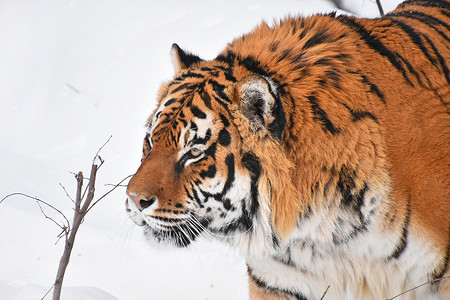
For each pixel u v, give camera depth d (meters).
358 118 7.73
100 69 18.34
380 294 8.31
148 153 8.05
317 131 7.66
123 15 19.94
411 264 7.93
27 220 12.99
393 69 8.09
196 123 7.68
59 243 12.24
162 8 19.61
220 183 7.72
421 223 7.75
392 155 7.76
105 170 15.26
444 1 9.55
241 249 8.31
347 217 7.82
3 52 20.27
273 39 8.27
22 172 15.28
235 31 17.75
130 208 7.98
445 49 8.64
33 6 21.75
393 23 8.62
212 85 7.86
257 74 7.48
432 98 8.12
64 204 13.99
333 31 8.25
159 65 17.67
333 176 7.71
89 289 9.70
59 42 19.86
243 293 11.12
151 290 11.03
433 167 7.80
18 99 18.30
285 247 8.12
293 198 7.72
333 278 8.33
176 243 8.09
